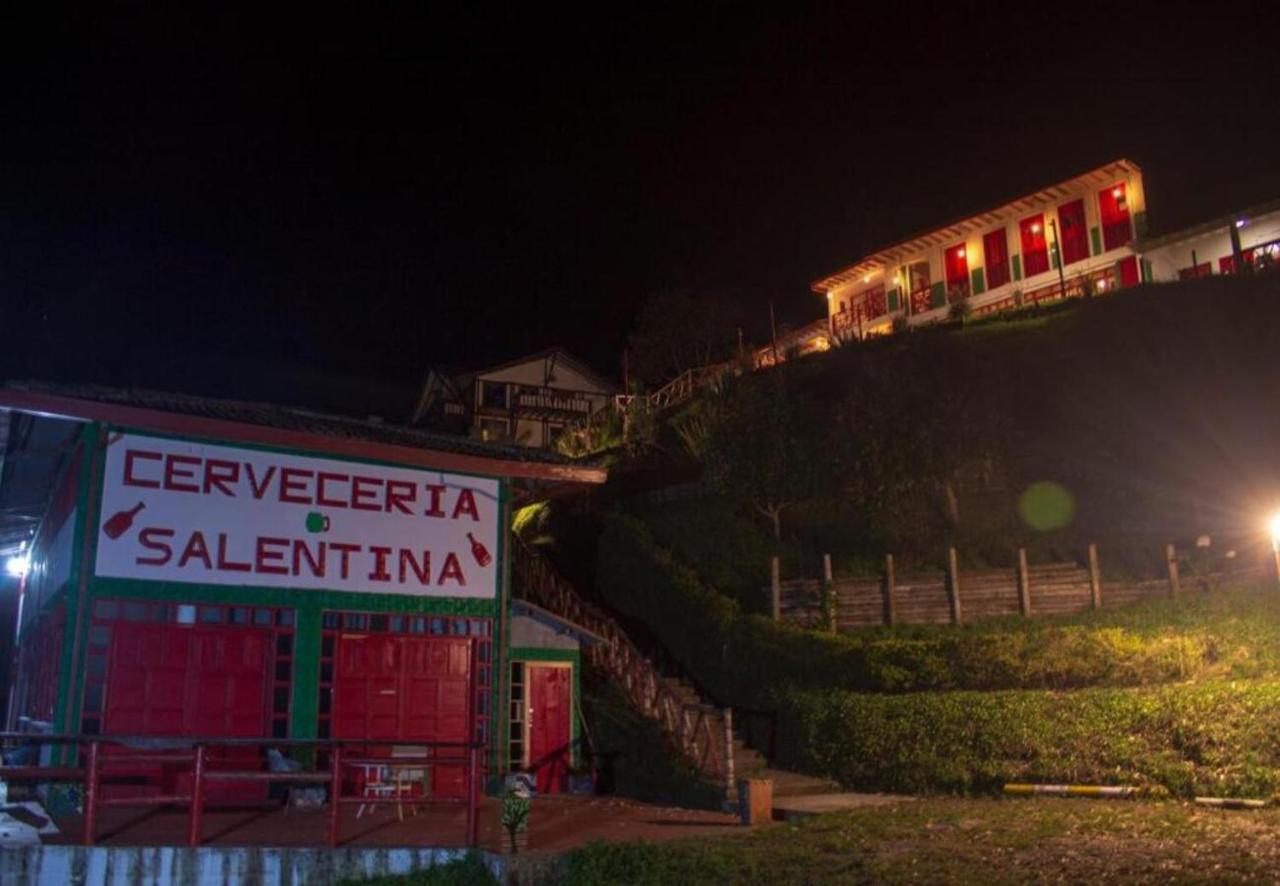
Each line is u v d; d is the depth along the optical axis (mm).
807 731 18000
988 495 24938
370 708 17328
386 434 18922
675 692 20156
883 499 24641
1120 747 15055
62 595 16172
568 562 27719
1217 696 14758
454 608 18406
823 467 25547
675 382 43000
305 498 17250
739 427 26547
